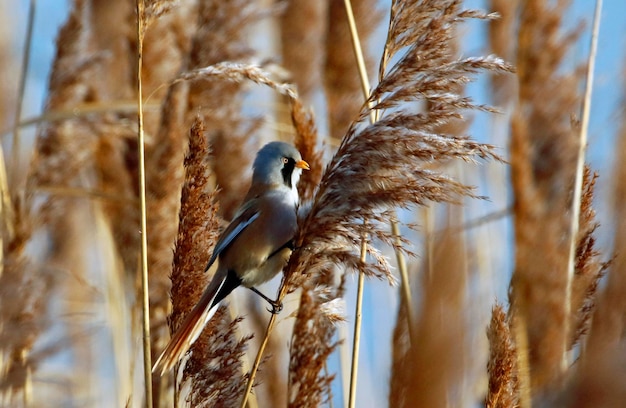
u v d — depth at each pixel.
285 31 15.83
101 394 13.20
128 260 13.55
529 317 9.41
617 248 7.29
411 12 8.43
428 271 5.39
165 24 13.91
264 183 10.02
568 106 12.49
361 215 7.73
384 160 7.73
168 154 11.99
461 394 5.36
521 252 9.86
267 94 15.31
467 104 7.85
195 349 8.27
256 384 8.39
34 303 10.08
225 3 12.75
